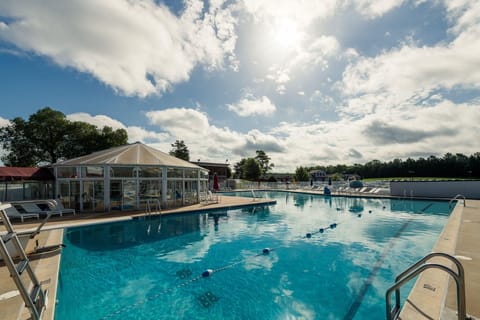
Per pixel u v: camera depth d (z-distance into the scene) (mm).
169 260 7746
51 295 4496
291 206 20141
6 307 3971
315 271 6887
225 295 5570
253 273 6773
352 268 7070
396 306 3676
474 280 4539
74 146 33562
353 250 8719
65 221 11961
